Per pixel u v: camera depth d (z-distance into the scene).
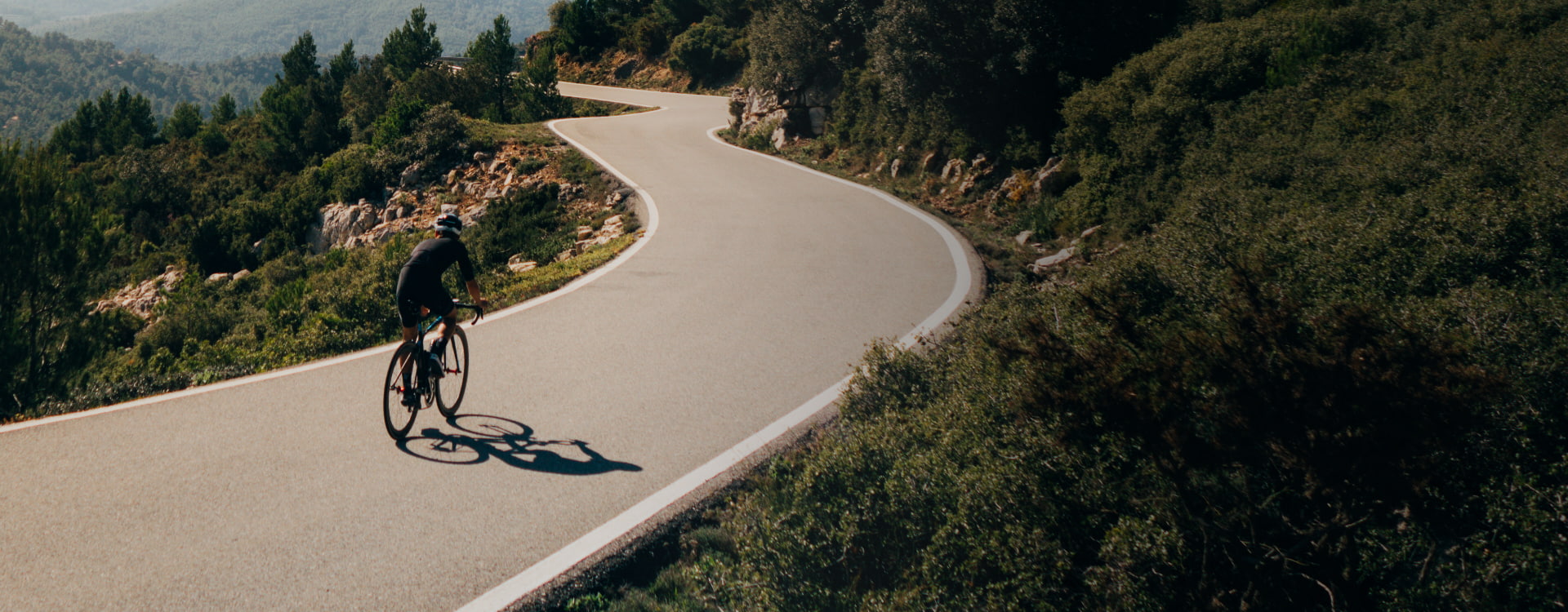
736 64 47.44
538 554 4.27
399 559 4.17
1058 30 15.43
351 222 23.14
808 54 24.78
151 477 5.01
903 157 18.83
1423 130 8.73
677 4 52.91
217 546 4.24
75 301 8.86
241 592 3.85
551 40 64.75
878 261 11.45
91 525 4.43
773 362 7.41
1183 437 3.29
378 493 4.85
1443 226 5.39
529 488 4.96
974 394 4.80
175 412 6.10
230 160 46.09
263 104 57.09
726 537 4.55
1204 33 13.85
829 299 9.59
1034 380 3.88
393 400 5.57
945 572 3.77
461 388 6.26
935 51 16.64
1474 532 3.00
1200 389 3.35
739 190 17.45
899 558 4.09
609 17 62.31
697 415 6.18
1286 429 3.04
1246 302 3.38
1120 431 3.65
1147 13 16.00
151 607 3.73
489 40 47.81
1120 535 3.46
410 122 25.73
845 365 7.34
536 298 9.71
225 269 26.98
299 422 5.92
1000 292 7.70
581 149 23.09
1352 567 3.07
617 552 4.32
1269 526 3.41
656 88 51.19
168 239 34.19
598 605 4.02
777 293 9.84
